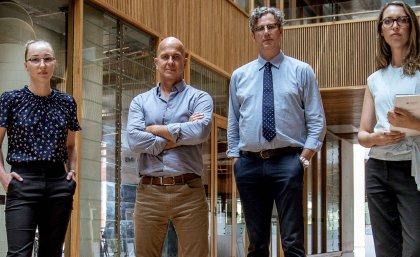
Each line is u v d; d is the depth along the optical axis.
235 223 9.16
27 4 5.16
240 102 3.58
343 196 16.94
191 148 3.52
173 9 7.34
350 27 10.28
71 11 5.59
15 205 3.13
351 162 18.12
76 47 5.53
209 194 8.28
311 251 13.81
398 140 2.84
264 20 3.50
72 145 3.49
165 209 3.48
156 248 3.59
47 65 3.25
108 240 5.93
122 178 6.25
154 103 3.60
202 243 3.51
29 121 3.21
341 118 13.73
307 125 3.49
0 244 4.68
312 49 10.50
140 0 6.63
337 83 10.27
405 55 2.96
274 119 3.40
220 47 8.67
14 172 3.16
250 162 3.46
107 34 6.12
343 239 16.69
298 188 3.36
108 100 6.09
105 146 5.98
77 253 5.28
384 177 2.94
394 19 2.95
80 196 5.49
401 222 2.90
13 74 4.96
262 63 3.55
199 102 3.58
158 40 6.98
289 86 3.45
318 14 10.55
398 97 2.63
